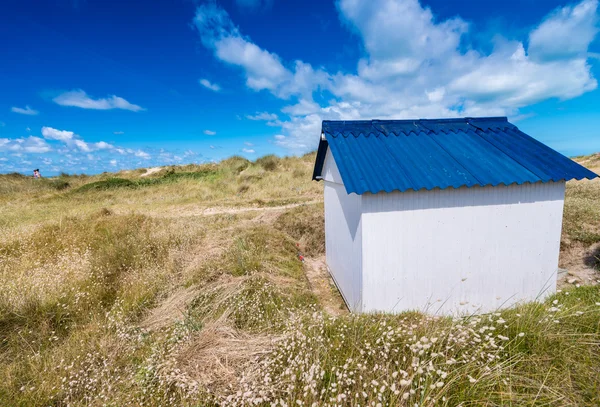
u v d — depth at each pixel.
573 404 2.12
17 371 2.92
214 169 22.05
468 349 2.61
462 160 4.13
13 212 11.05
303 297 4.96
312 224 8.63
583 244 6.12
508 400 2.14
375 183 3.69
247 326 3.71
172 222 8.34
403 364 2.54
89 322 3.83
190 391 2.46
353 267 4.33
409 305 4.03
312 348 2.84
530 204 4.06
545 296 4.22
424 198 3.88
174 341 3.31
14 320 3.69
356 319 3.41
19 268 5.03
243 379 2.45
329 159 5.73
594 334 2.69
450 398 2.18
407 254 3.94
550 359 2.52
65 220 8.22
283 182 15.87
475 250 4.05
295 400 2.27
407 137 4.68
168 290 4.77
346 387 2.40
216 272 5.23
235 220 9.35
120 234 7.05
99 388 2.72
